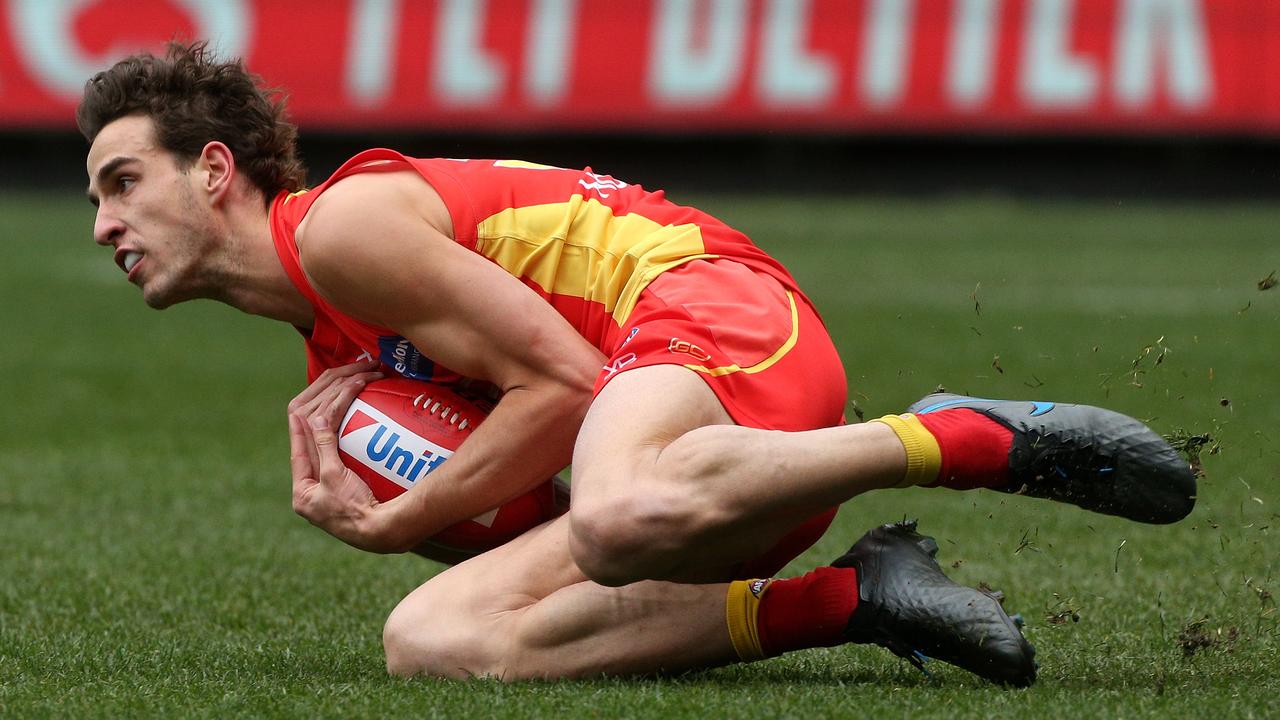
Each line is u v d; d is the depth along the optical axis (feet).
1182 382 82.02
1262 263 153.07
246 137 32.04
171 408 84.84
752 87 226.99
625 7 228.43
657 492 26.61
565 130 228.02
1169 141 221.87
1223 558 44.62
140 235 31.76
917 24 225.35
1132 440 27.63
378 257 30.12
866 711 26.00
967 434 27.61
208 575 46.09
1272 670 29.89
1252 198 227.81
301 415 32.60
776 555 31.68
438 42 227.40
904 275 146.20
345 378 32.96
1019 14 224.12
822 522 32.22
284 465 68.80
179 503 59.88
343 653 34.50
